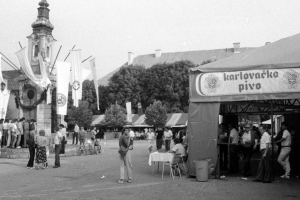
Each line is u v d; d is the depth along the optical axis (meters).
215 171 10.45
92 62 21.23
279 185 9.15
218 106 10.55
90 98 65.00
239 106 17.16
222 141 12.51
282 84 9.78
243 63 10.52
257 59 10.77
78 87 20.41
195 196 7.64
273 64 9.88
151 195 7.76
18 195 7.79
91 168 13.33
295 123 16.28
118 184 9.36
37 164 12.96
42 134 13.15
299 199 7.33
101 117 60.06
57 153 13.70
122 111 54.69
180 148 11.20
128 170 9.70
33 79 22.16
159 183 9.52
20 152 18.05
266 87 9.95
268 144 9.79
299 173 11.49
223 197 7.53
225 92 10.46
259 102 14.08
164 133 21.44
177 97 58.12
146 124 52.56
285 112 16.33
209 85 10.68
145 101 63.00
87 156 19.48
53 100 24.53
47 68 25.28
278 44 12.29
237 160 11.98
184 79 58.59
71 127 55.66
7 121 24.77
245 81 10.21
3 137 21.34
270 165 9.78
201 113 10.77
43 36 25.53
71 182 9.74
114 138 52.72
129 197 7.54
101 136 55.31
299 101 15.73
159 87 60.62
